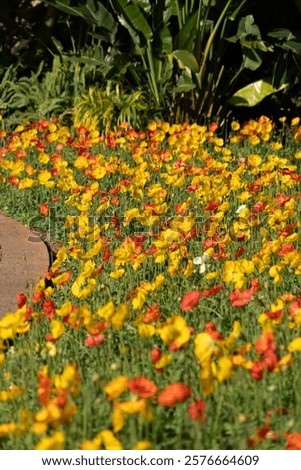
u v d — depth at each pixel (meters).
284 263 4.90
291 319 4.23
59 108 10.88
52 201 7.36
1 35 12.42
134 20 10.23
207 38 10.67
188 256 5.66
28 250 6.68
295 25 11.42
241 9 10.64
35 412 3.79
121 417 3.28
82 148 8.38
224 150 8.39
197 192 6.80
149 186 7.94
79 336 4.70
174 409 3.84
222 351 3.54
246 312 4.69
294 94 11.75
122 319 3.86
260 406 3.66
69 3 10.69
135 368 4.10
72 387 3.41
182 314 4.93
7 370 4.36
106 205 6.25
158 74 10.54
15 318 3.84
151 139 8.79
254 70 11.09
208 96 10.73
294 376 3.91
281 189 7.42
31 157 9.16
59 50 11.38
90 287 4.57
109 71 10.48
